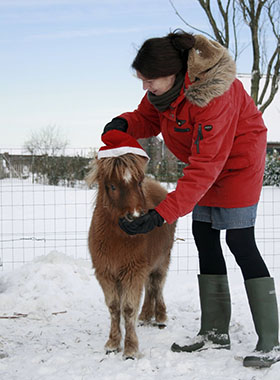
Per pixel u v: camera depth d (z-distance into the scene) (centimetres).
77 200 1433
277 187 1802
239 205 321
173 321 438
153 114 367
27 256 718
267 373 280
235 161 317
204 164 290
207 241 351
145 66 282
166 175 1374
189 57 280
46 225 1041
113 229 325
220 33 1321
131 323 345
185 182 291
